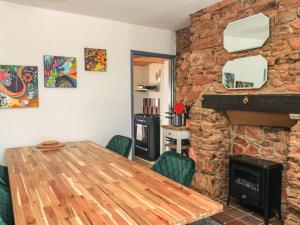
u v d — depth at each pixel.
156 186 1.67
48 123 3.25
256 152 2.97
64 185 1.68
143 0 2.90
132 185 1.68
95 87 3.57
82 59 3.44
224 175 3.27
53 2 2.91
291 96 2.24
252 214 2.79
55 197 1.48
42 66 3.16
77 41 3.39
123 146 2.84
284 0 2.34
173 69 4.36
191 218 1.24
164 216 1.24
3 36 2.92
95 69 3.54
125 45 3.79
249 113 2.87
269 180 2.54
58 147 2.89
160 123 5.06
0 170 2.28
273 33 2.45
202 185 3.30
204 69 3.26
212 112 3.14
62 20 3.27
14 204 1.38
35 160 2.34
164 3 3.00
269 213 2.63
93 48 3.51
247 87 2.70
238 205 3.01
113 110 3.74
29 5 3.02
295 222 2.28
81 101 3.47
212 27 3.10
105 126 3.69
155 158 5.04
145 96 6.30
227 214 2.78
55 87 3.26
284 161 2.68
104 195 1.51
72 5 3.04
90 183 1.72
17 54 3.01
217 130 3.17
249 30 2.65
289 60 2.32
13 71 2.98
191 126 3.49
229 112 3.14
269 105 2.44
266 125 2.83
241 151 3.16
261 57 2.54
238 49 2.77
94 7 3.12
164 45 4.19
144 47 3.98
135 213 1.27
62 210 1.30
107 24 3.61
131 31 3.83
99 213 1.27
